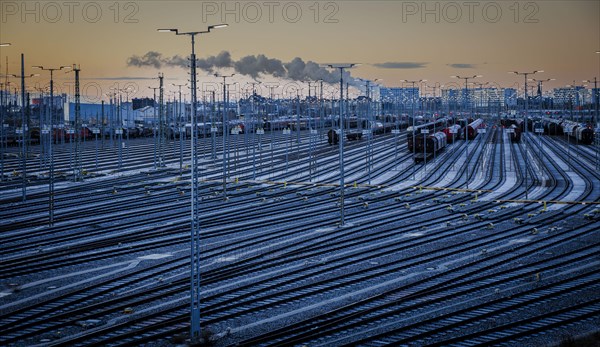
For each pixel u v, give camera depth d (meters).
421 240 57.53
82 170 107.25
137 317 36.81
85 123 195.00
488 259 50.78
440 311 37.81
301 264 49.66
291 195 86.00
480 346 32.25
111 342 33.03
